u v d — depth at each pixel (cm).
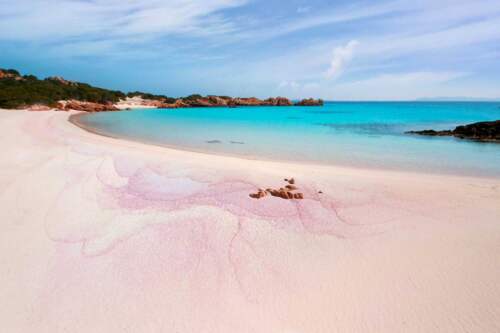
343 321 414
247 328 401
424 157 1584
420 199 880
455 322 412
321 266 539
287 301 451
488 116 4912
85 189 951
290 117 4856
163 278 505
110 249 596
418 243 618
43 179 1034
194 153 1625
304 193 930
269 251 589
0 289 479
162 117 4731
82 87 7531
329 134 2595
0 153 1396
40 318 421
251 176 1115
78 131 2431
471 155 1625
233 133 2664
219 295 463
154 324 407
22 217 743
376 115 5344
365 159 1542
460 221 723
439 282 493
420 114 5566
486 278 500
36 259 562
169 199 873
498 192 945
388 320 416
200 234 658
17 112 3900
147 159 1381
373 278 504
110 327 404
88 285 489
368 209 803
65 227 692
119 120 3950
